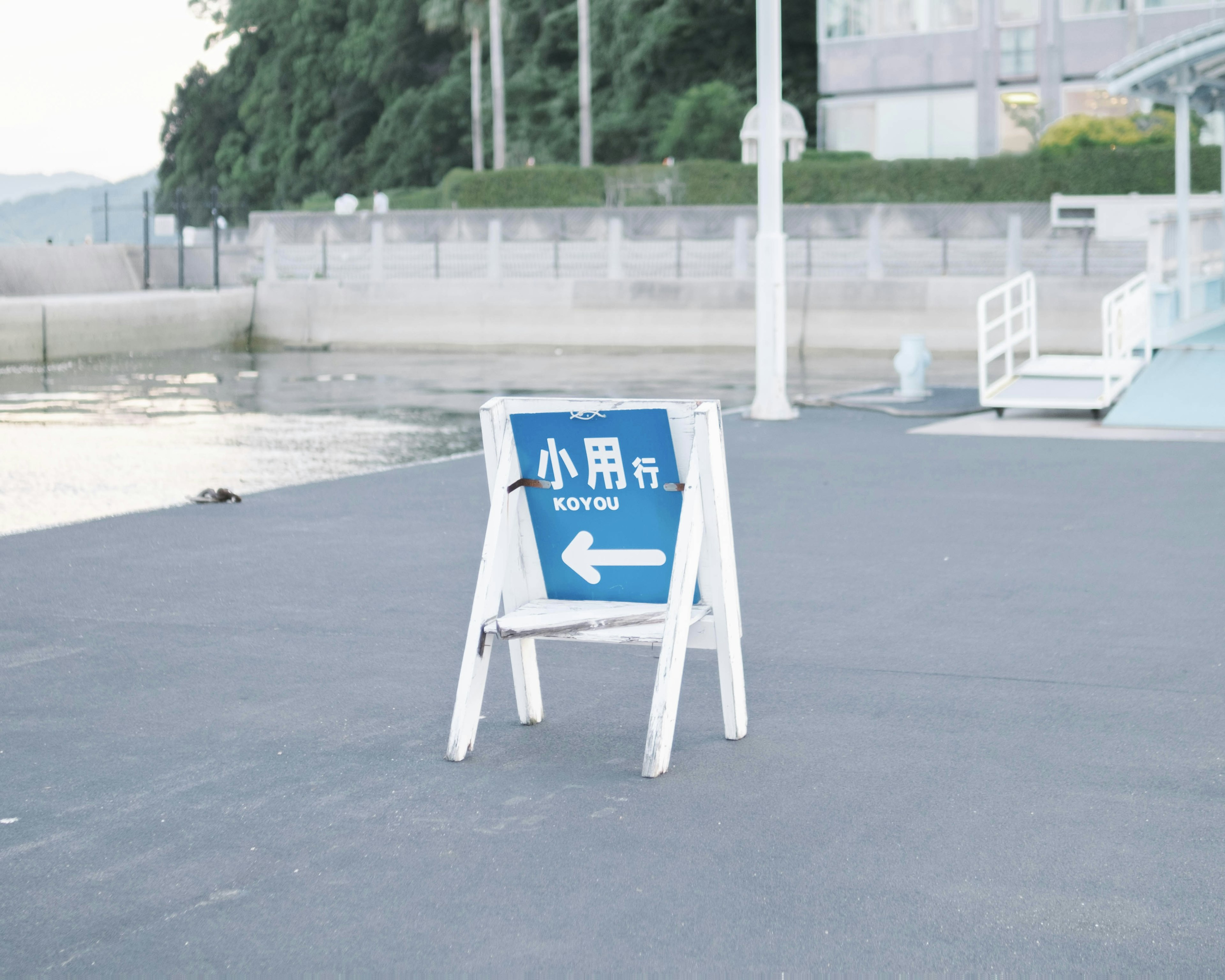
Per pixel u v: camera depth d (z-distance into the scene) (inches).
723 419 715.4
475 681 223.5
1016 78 2038.6
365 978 154.2
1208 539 398.3
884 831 192.4
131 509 471.5
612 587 231.5
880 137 2165.4
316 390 986.1
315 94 3693.4
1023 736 232.4
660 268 1466.5
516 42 3164.4
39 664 279.1
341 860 184.2
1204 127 1752.0
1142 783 209.8
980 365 716.0
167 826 196.2
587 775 215.8
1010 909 168.7
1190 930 163.2
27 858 185.3
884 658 280.7
